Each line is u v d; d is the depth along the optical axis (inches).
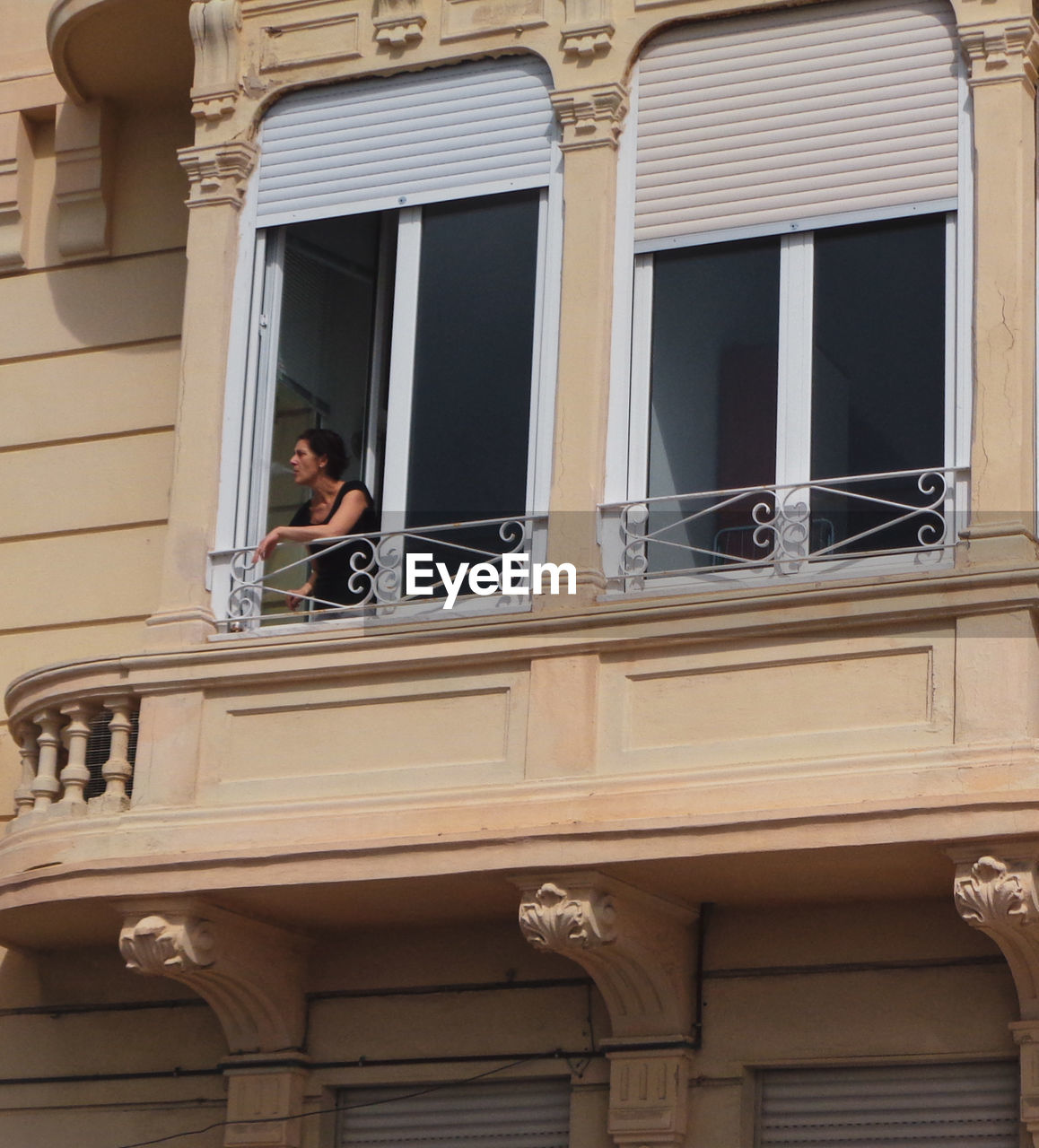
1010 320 561.6
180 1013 657.0
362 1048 626.2
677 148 611.8
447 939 626.8
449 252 634.8
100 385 736.3
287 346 647.8
